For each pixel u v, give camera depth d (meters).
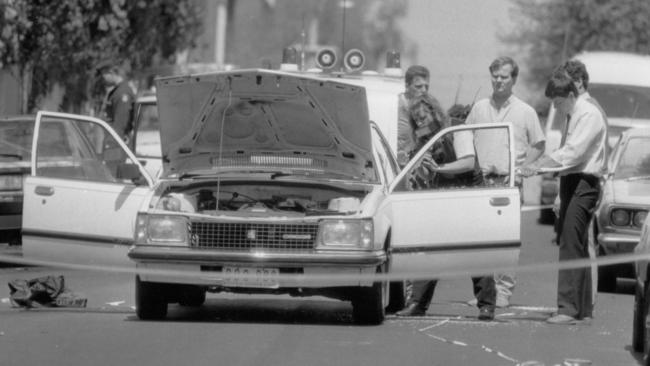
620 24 111.81
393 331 31.64
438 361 27.52
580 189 33.59
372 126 36.62
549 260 50.44
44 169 47.72
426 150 33.72
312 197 34.25
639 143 46.09
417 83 39.00
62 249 34.44
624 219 42.50
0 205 46.53
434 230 33.34
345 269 31.52
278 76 32.09
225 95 32.94
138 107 59.94
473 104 38.00
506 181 36.94
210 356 27.59
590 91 67.62
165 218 32.03
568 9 113.94
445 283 44.19
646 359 27.02
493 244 33.31
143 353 27.97
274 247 31.77
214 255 31.58
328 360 27.33
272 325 32.28
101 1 74.00
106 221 34.00
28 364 26.72
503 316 35.31
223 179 34.28
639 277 28.61
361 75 50.38
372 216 31.80
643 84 67.75
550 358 28.27
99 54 74.44
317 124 33.62
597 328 33.03
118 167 34.22
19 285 35.62
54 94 78.50
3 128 48.00
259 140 34.38
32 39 71.50
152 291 32.56
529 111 37.41
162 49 81.25
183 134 34.09
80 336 30.22
